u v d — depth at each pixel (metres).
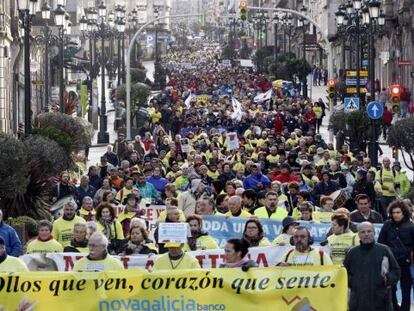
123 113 71.19
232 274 15.35
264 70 133.38
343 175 33.53
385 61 82.75
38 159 30.42
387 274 16.33
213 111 71.25
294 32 125.69
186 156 44.22
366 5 54.59
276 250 18.12
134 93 69.88
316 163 39.94
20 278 15.32
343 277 15.33
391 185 32.91
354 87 61.34
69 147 37.22
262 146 43.16
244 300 15.33
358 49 53.97
